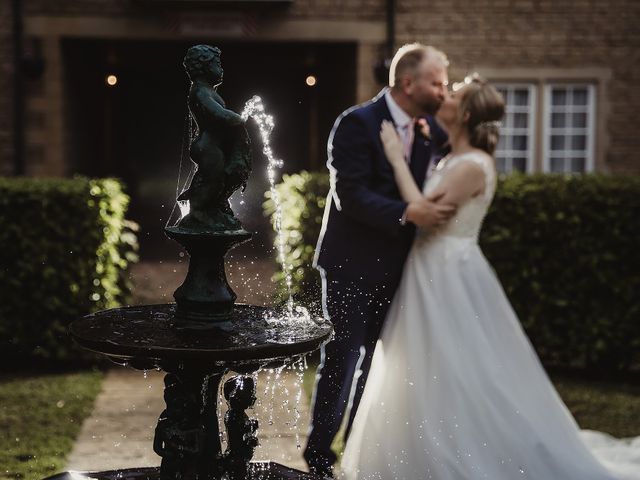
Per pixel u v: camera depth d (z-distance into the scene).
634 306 6.69
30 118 10.10
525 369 4.26
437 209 4.18
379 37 10.24
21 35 9.96
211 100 2.73
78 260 6.72
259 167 12.23
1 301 6.66
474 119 4.33
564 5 10.36
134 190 12.74
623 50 10.45
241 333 2.67
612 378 6.82
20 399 5.80
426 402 4.05
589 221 6.68
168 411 2.76
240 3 9.94
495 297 4.29
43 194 6.60
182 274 10.27
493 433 4.04
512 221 6.77
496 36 10.37
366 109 4.41
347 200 4.31
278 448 4.81
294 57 12.40
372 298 4.33
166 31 10.14
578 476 4.09
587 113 10.59
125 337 2.56
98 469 4.44
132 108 12.64
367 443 4.13
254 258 10.28
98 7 10.05
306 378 6.38
